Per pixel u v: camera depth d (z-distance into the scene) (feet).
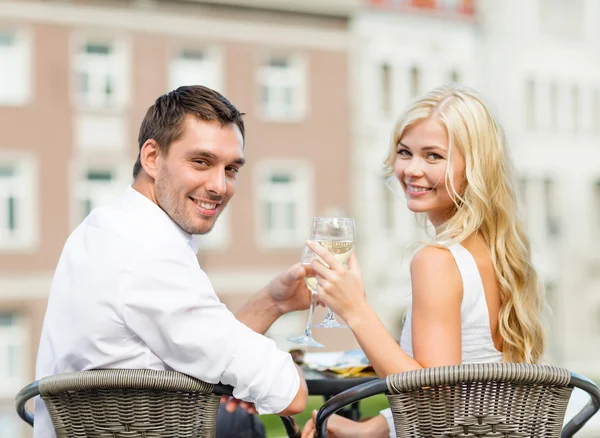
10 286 53.78
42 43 54.85
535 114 74.13
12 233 54.24
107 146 56.18
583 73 76.02
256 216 59.88
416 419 4.78
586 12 76.33
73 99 55.42
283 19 61.31
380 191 63.87
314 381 6.15
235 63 60.03
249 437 6.59
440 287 5.45
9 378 53.78
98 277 5.22
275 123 60.64
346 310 5.33
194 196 5.69
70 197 55.11
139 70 57.31
